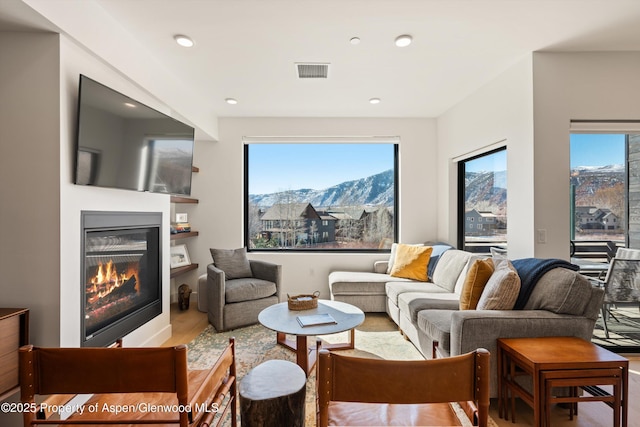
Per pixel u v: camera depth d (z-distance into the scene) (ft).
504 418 6.03
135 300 8.67
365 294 12.09
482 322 6.14
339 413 3.97
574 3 6.61
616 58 8.62
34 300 5.98
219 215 14.55
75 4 6.07
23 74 5.98
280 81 10.52
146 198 9.00
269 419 4.58
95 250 7.13
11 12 5.31
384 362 2.96
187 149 10.36
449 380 3.01
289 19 7.14
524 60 8.89
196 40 8.01
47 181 6.00
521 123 9.03
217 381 4.58
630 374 7.68
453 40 8.04
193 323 11.56
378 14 6.97
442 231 14.11
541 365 5.10
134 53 7.94
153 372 3.34
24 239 6.00
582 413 6.21
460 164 13.48
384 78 10.31
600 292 6.22
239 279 12.31
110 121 7.11
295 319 7.91
